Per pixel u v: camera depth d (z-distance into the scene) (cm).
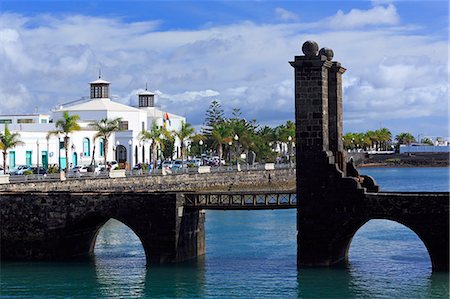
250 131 19638
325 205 5528
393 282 5281
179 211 5881
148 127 18425
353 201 5462
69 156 14262
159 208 5862
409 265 5891
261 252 6650
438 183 17925
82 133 14588
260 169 15250
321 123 5512
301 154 5559
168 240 5841
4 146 11675
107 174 11538
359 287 5147
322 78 5509
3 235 6250
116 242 7356
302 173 5566
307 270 5588
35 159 13475
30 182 9681
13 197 6225
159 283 5394
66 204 6116
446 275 5278
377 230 8069
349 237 5834
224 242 7312
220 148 17712
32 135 13388
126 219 5941
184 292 5125
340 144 5791
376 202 5409
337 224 5506
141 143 16100
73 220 6094
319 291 5069
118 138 15650
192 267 5888
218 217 9725
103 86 17438
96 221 6369
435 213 5262
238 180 14550
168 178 12669
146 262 5900
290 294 5006
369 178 5784
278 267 5856
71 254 6384
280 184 15688
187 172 13288
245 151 19550
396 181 19000
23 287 5353
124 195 5947
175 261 5850
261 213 10175
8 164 12925
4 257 6262
